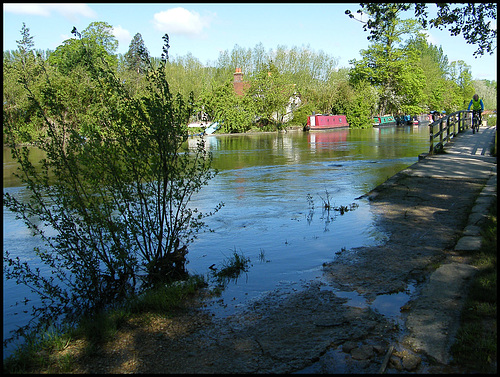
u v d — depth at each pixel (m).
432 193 9.39
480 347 3.24
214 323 4.16
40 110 5.38
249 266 5.77
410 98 64.06
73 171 5.31
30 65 28.53
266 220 8.28
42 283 5.71
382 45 59.12
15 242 7.57
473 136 21.64
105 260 5.48
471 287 4.38
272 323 4.08
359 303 4.40
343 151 23.09
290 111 58.69
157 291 4.98
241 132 49.72
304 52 64.69
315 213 8.67
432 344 3.43
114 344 3.84
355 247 6.32
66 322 4.56
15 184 14.65
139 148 5.48
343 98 58.31
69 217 5.42
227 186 12.55
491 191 8.77
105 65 5.82
